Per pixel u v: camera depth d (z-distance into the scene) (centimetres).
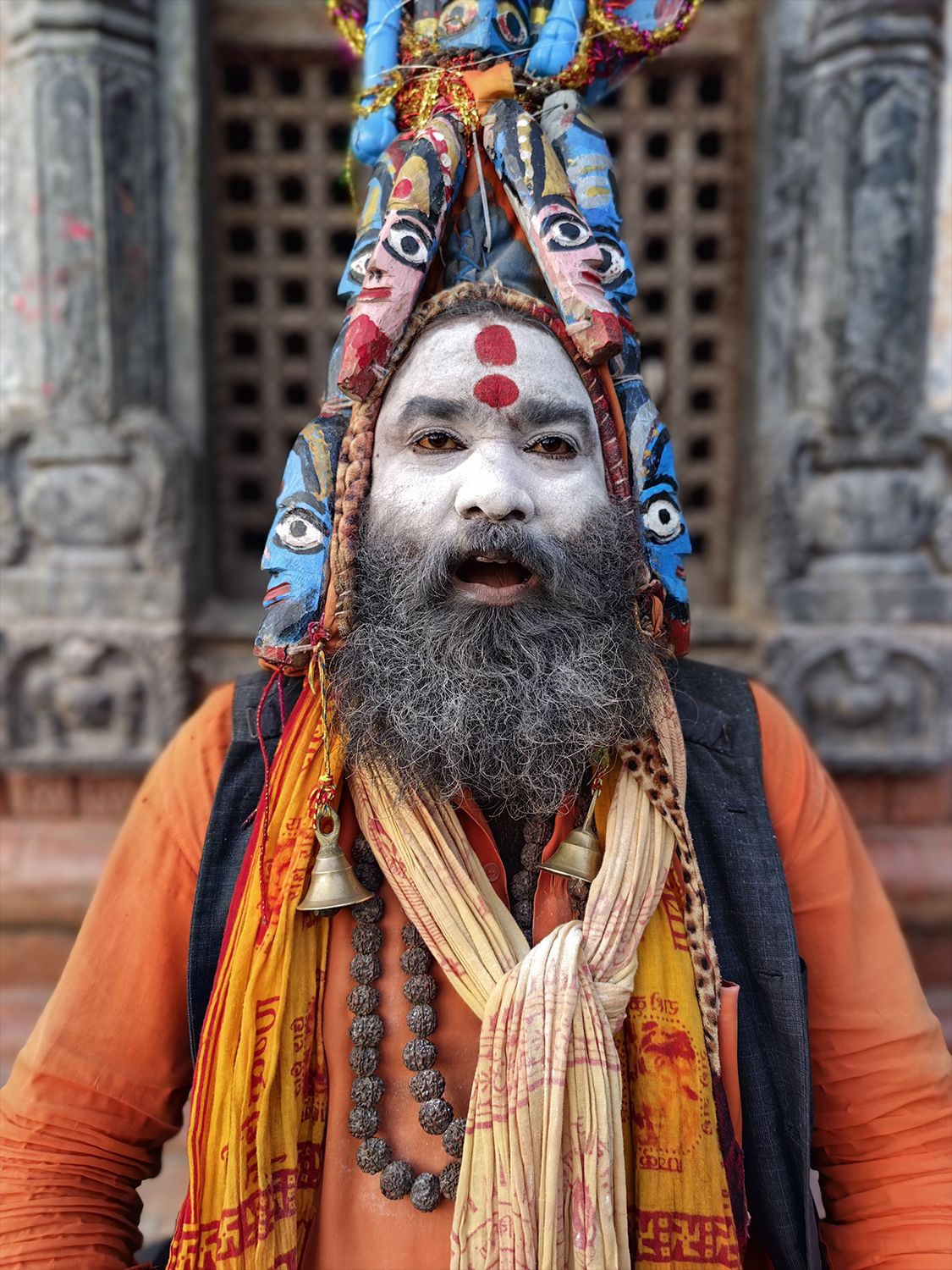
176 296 197
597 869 77
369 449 78
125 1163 79
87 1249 74
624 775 79
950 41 188
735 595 216
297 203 233
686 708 88
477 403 74
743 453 212
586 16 88
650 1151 72
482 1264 67
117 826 200
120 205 186
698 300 234
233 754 84
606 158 83
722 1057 75
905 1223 75
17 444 190
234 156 210
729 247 213
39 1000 190
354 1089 74
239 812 82
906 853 196
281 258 215
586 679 74
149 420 192
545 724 74
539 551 73
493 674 74
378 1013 76
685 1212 71
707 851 82
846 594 196
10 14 184
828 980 82
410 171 77
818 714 199
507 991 70
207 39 200
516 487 72
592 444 79
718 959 79
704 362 229
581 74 87
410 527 75
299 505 78
